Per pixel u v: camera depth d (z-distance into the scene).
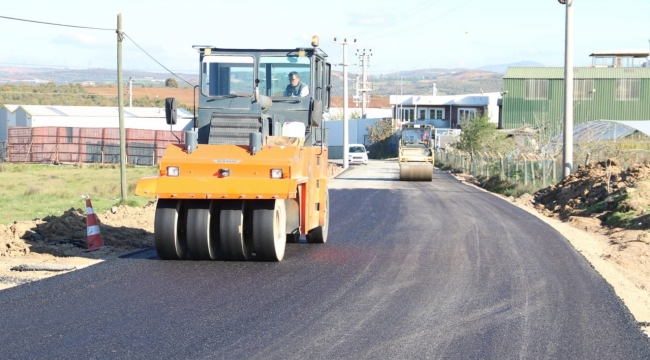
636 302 9.81
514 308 9.24
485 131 56.03
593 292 10.30
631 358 7.21
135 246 14.24
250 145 11.96
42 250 13.20
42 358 6.89
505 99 76.75
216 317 8.52
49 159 57.75
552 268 12.21
